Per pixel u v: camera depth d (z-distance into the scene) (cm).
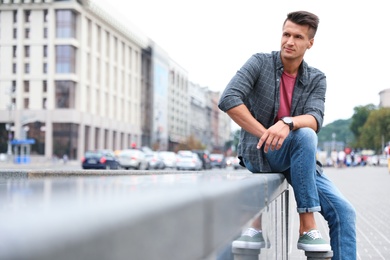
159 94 10688
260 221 190
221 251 100
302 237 301
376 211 1235
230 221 104
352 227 322
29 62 7312
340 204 322
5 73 7344
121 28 8600
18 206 52
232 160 6538
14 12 7350
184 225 67
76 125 7344
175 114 12531
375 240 803
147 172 428
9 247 37
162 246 58
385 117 11831
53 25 7219
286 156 307
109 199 57
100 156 3903
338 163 7094
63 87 7225
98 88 7994
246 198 134
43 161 7162
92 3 7456
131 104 9369
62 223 42
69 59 7212
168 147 11856
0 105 7369
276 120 337
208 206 81
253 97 336
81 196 61
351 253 318
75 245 41
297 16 323
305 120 304
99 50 8038
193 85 14812
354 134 15250
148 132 10269
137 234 51
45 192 69
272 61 332
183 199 68
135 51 9638
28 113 7262
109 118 8300
